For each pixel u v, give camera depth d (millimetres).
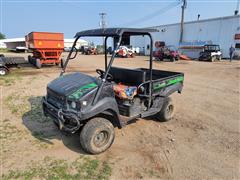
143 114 4043
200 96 7078
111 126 3398
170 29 31547
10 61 11883
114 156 3354
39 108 5441
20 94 6773
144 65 16453
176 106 5945
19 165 3053
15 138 3842
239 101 6527
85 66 15586
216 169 3082
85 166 3064
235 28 23844
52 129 4242
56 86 3480
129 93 3846
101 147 3369
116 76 4609
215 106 6004
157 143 3805
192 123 4742
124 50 26188
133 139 3930
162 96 4484
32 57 15031
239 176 2938
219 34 25547
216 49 22734
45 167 3020
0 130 4145
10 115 4949
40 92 7070
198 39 28062
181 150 3580
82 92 3109
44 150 3467
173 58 21094
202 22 27156
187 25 29094
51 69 13445
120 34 3279
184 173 2982
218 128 4496
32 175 2840
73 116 2977
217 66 16375
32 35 13414
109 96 3365
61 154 3363
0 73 10562
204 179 2867
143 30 3666
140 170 3025
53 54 14438
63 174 2877
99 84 3273
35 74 11180
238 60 22922
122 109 3859
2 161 3133
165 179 2854
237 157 3396
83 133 3211
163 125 4598
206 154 3471
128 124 4578
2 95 6637
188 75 11641
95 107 3127
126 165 3129
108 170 2994
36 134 4016
